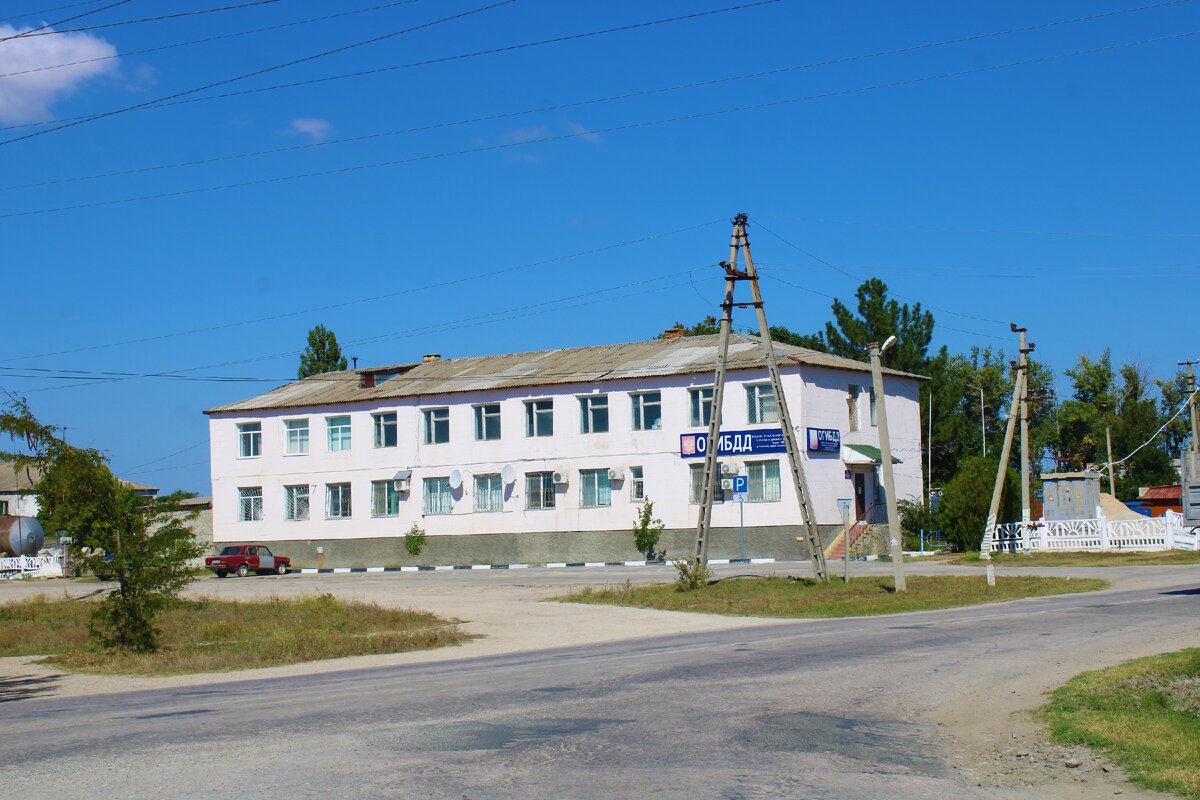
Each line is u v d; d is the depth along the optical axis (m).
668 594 33.28
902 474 56.88
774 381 35.16
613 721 11.74
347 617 28.47
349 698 14.11
